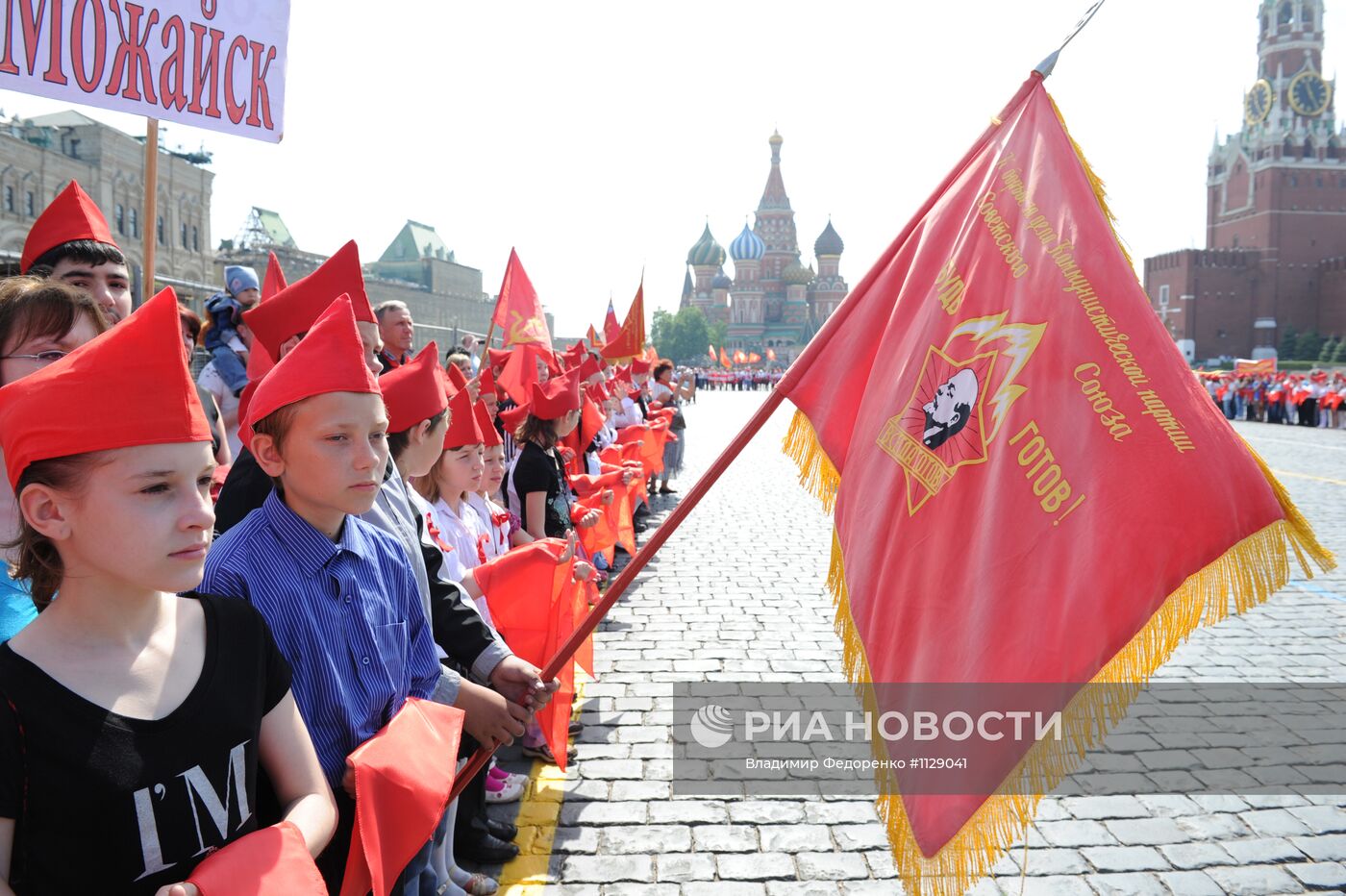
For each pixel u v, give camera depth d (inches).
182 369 62.9
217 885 58.7
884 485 108.9
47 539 63.4
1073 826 162.4
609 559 301.1
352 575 89.6
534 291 391.2
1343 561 382.0
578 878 145.7
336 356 84.3
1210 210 4291.3
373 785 81.3
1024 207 111.5
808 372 118.6
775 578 355.3
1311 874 147.9
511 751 193.0
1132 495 94.8
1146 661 91.3
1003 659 95.0
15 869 57.4
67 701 58.9
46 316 92.0
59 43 142.8
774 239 5462.6
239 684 68.4
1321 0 3895.2
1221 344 3865.7
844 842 156.8
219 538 89.0
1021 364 104.6
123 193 1927.9
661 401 616.4
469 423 162.6
